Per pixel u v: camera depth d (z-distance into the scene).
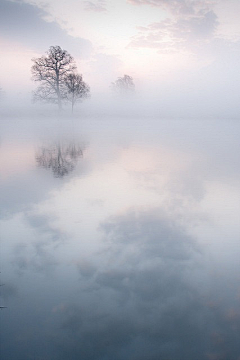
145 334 2.30
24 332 2.34
